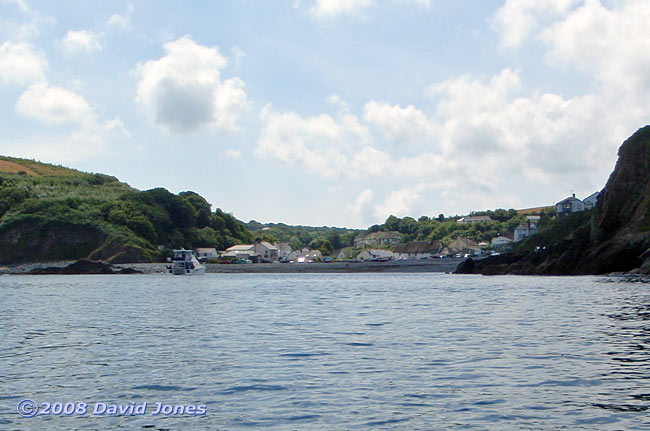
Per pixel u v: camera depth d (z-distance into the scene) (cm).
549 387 1497
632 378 1586
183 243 16725
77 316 3491
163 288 7000
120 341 2388
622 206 8750
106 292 6203
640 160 8819
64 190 17725
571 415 1253
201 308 3988
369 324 2909
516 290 5556
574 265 8875
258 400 1408
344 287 6788
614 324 2744
